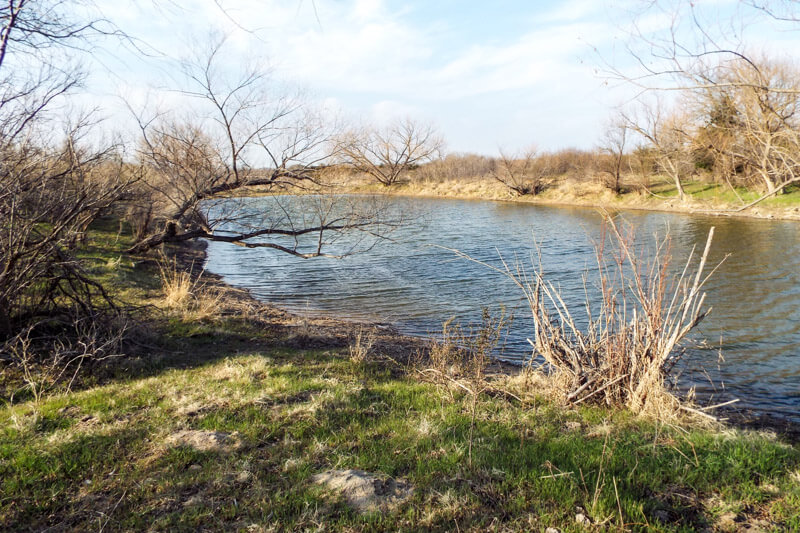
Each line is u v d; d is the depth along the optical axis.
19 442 4.48
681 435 5.07
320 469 4.22
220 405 5.56
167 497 3.76
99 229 19.50
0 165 5.87
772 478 4.12
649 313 6.09
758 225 28.70
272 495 3.81
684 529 3.41
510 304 13.98
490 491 3.88
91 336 6.79
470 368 7.59
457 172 62.62
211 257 22.06
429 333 11.27
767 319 11.84
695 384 8.09
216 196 12.83
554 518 3.54
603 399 6.28
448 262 20.52
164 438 4.70
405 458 4.43
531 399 6.36
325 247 24.06
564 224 32.38
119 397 5.71
